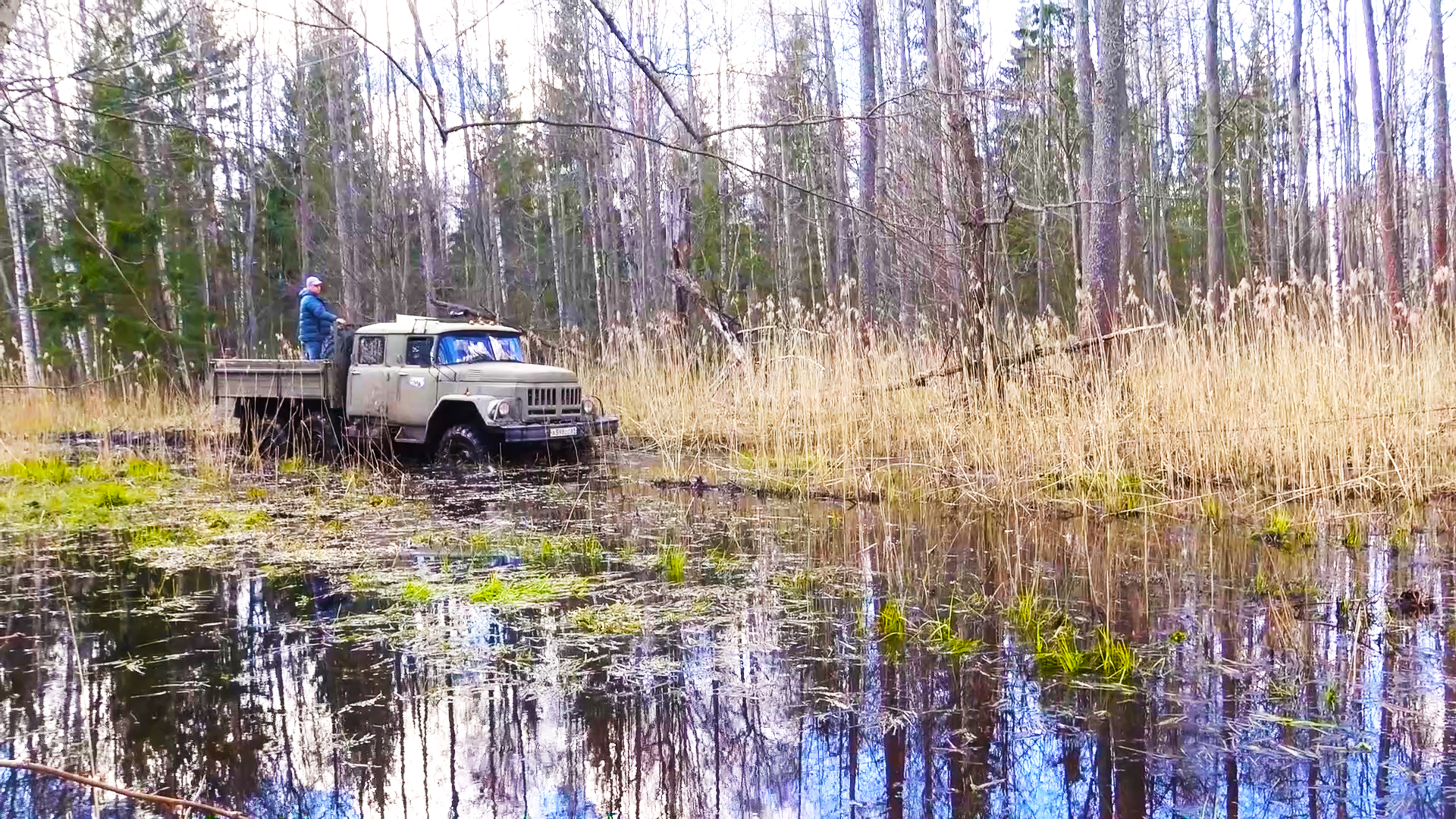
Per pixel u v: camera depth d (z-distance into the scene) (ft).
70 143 13.65
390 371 31.86
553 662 12.46
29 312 51.57
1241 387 24.50
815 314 34.19
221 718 10.70
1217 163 54.70
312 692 11.48
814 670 12.14
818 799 8.82
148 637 13.53
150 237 56.65
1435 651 12.34
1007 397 26.11
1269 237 75.25
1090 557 18.01
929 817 8.38
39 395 43.34
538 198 92.79
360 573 17.16
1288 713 10.47
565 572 17.25
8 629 13.94
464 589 15.97
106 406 43.80
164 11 14.49
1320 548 18.24
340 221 63.82
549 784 9.15
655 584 16.35
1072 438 24.49
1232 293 25.62
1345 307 25.08
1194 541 19.10
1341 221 62.39
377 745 10.05
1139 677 11.64
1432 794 8.59
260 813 8.62
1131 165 55.77
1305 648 12.55
